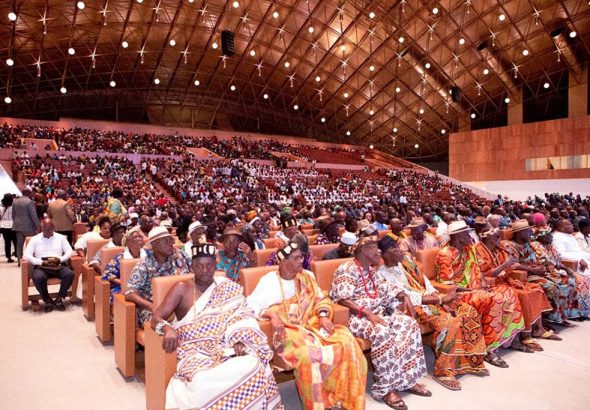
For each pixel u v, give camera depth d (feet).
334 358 10.25
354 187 102.06
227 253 15.44
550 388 12.25
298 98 135.44
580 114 110.01
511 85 120.06
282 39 109.19
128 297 12.51
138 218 30.58
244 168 99.04
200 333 9.47
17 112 112.98
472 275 15.07
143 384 12.34
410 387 11.57
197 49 109.50
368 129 147.33
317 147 142.61
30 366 13.48
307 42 111.04
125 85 120.47
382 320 11.75
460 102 128.88
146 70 115.44
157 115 130.52
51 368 13.35
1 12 83.10
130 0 88.17
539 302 15.72
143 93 124.77
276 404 9.29
